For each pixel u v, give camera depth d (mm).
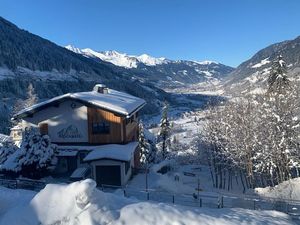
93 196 12727
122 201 13555
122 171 34812
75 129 38844
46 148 34875
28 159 33812
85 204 12406
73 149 38000
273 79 60594
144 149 64312
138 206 13000
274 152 46594
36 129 37219
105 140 38406
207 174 64312
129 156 34969
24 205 13227
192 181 52938
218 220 12891
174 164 66438
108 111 38000
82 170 35844
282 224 13789
